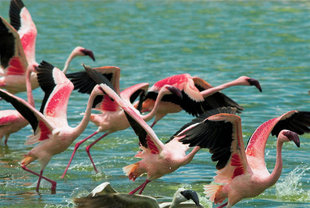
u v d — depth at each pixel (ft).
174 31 117.08
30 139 37.35
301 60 85.56
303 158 42.14
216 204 33.81
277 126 34.40
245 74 74.74
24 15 56.44
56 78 41.42
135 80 69.62
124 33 114.62
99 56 88.58
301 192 35.53
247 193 31.50
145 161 35.19
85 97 64.28
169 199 34.27
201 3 163.43
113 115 43.57
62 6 160.56
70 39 105.70
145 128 33.24
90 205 25.31
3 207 32.40
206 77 72.33
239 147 30.73
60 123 38.14
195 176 39.01
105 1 171.63
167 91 41.78
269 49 95.86
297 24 123.85
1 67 52.70
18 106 35.17
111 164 42.09
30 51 54.49
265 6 154.10
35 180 38.47
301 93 63.82
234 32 115.14
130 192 35.17
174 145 35.70
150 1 169.68
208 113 34.22
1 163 41.86
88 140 48.60
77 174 39.91
